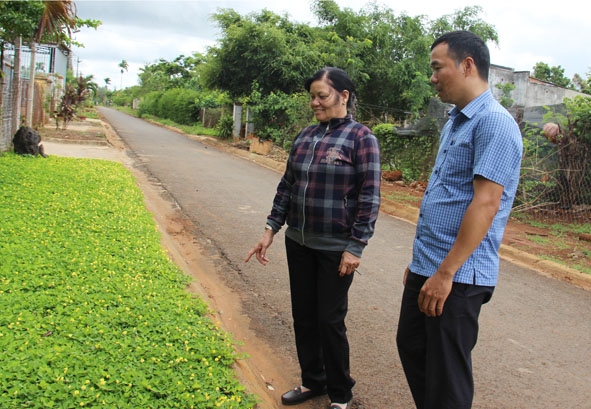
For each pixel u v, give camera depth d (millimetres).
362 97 23000
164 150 17891
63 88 30141
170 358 3270
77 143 16812
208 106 33938
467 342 2365
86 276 4484
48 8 9406
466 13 22594
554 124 11133
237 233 7594
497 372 4004
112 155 14664
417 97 21641
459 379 2361
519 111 11711
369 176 2934
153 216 7773
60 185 8352
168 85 50219
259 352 4105
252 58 21984
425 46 21578
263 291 5379
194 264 6109
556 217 10852
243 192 10969
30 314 3584
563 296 6016
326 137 3049
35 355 3043
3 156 10836
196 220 8188
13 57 13430
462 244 2203
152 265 5035
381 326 4703
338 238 3018
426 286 2316
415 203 11133
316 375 3373
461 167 2342
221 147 21953
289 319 4742
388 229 8898
